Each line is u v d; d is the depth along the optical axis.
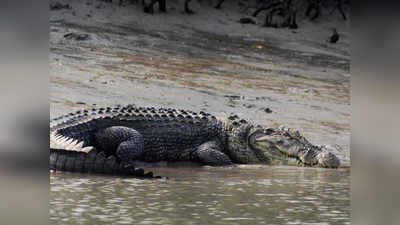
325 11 136.00
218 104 49.59
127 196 22.92
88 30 87.00
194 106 47.97
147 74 62.06
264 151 34.56
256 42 101.19
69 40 78.12
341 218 19.34
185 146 34.78
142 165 33.62
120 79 56.75
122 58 71.31
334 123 45.44
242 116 45.41
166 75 63.09
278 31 114.19
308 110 50.28
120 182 26.42
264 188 25.58
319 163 32.84
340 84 68.94
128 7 108.69
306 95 58.72
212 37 100.12
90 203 21.30
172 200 22.25
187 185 26.11
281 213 20.11
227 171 31.56
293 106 51.56
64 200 21.83
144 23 100.94
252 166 33.75
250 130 35.28
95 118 33.72
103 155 28.77
